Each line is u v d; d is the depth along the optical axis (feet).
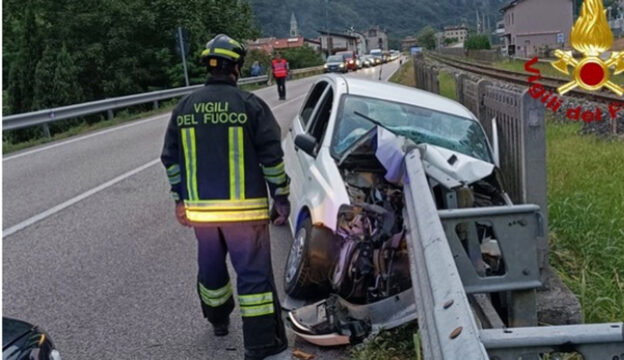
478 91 21.97
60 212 26.00
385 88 20.13
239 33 133.49
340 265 14.19
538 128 15.42
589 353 6.50
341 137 17.67
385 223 14.35
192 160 12.84
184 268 19.07
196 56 115.55
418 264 9.77
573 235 18.19
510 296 11.84
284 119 58.13
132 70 113.70
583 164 27.99
